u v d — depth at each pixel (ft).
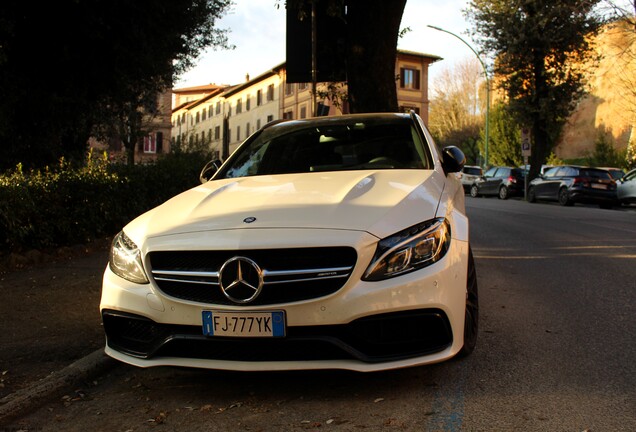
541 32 81.61
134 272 10.62
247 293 9.66
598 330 14.49
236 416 9.87
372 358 9.57
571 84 82.84
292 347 9.75
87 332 14.96
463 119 180.96
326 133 15.84
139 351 10.66
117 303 10.66
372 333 9.65
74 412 10.53
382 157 14.39
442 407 9.84
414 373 11.48
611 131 148.77
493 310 16.78
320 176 12.89
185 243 10.15
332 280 9.57
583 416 9.41
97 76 35.42
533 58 82.74
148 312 10.27
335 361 9.64
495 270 23.53
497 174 96.22
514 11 82.02
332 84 35.76
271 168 14.73
